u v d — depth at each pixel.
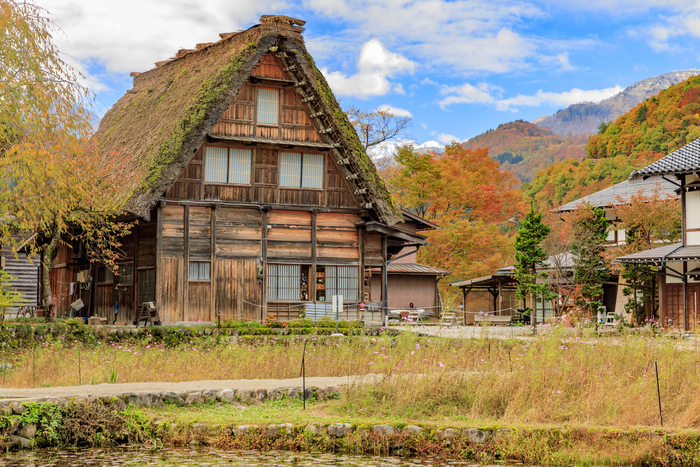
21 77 14.50
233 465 8.64
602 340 12.77
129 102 29.09
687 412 9.59
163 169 20.75
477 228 38.72
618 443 8.86
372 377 11.61
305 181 24.05
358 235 24.72
